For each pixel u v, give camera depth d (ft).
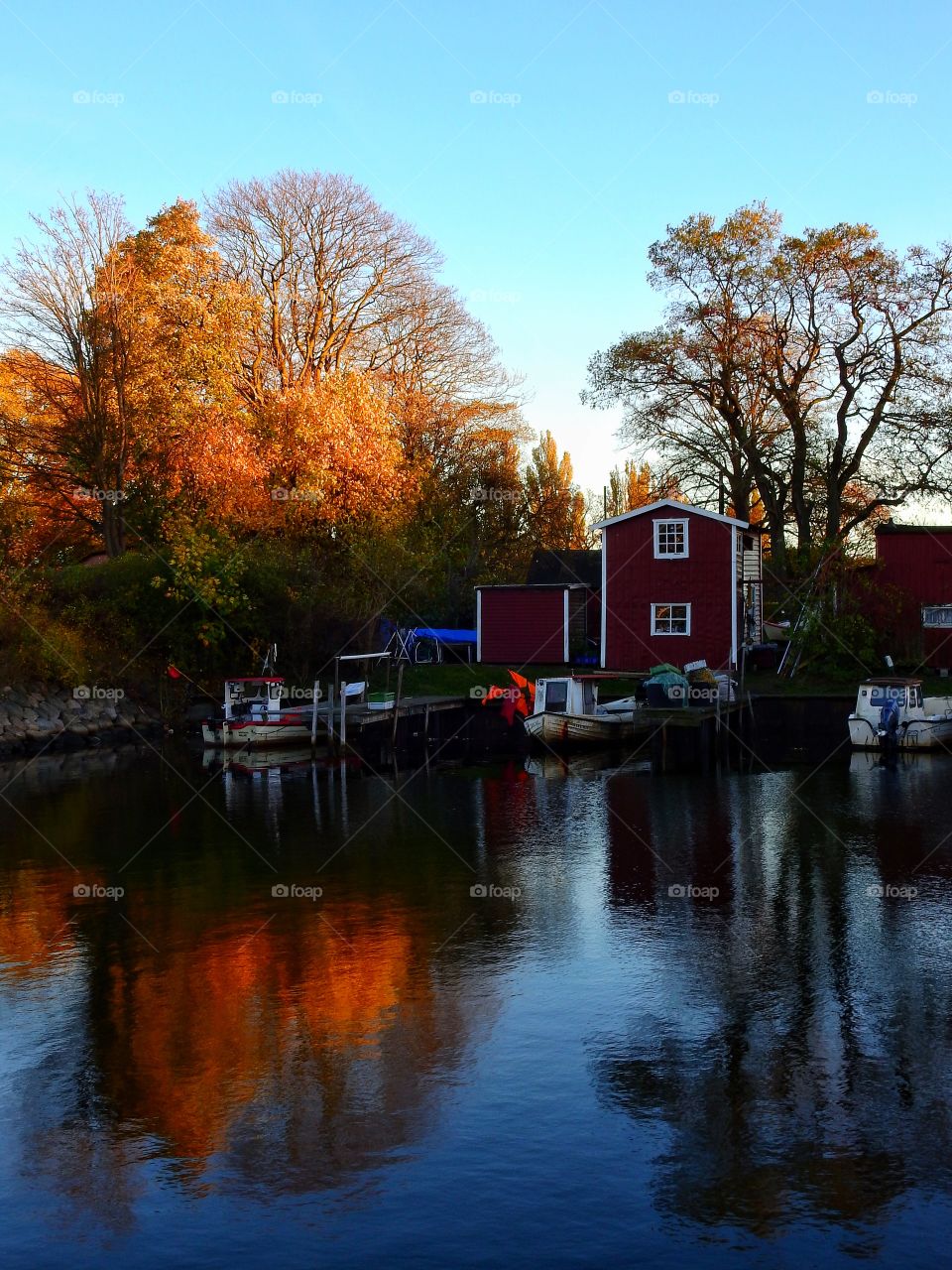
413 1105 32.37
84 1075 34.55
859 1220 26.71
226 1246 26.21
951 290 150.92
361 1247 26.11
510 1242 26.18
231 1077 34.27
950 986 41.24
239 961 44.86
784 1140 30.30
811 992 40.78
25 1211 27.63
